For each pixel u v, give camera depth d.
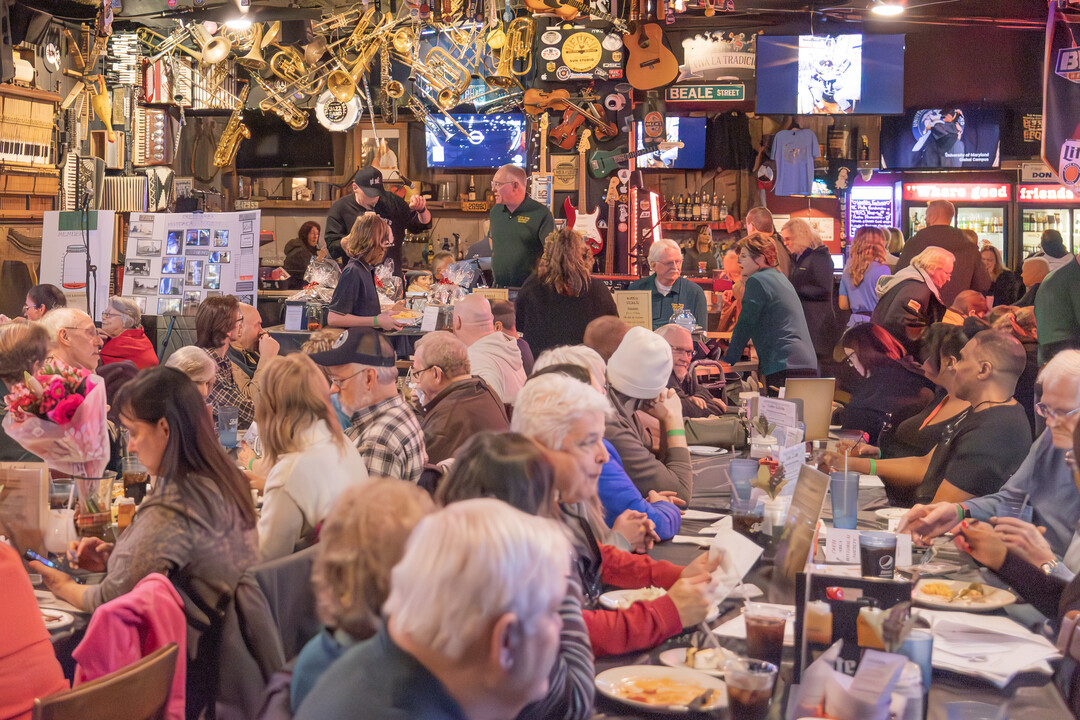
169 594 2.11
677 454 3.35
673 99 10.31
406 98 10.39
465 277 7.16
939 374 3.67
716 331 9.27
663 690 1.72
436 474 3.14
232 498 2.38
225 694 2.05
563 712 1.49
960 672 1.78
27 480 2.55
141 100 9.85
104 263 7.76
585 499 2.19
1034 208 11.76
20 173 8.18
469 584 1.08
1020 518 2.60
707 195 11.90
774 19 10.15
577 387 2.10
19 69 8.12
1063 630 1.88
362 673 1.15
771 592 2.23
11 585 1.94
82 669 2.00
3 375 3.30
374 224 5.95
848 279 8.27
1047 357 5.23
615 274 8.79
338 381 3.26
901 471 3.68
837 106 10.08
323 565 1.36
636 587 2.37
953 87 10.68
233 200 11.37
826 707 1.49
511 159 10.45
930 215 7.90
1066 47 6.04
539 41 9.03
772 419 3.71
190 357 3.89
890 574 2.30
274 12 9.78
